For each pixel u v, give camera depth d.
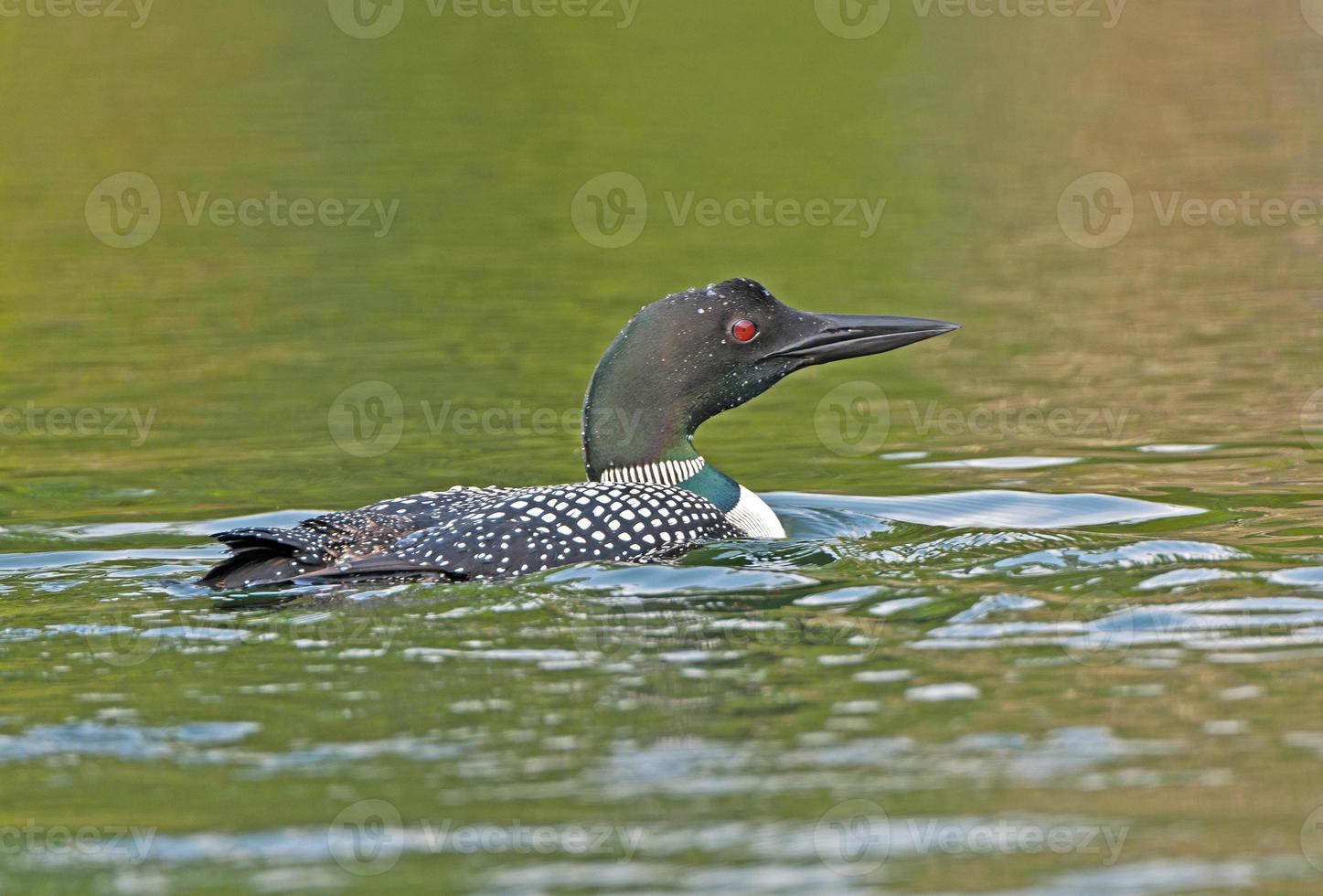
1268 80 28.83
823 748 6.56
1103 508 11.09
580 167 23.83
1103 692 7.08
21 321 17.53
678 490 9.90
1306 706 6.89
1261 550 9.41
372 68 29.16
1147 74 29.58
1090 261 19.62
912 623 8.05
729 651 7.68
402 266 19.58
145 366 15.93
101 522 11.22
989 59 30.45
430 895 5.54
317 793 6.29
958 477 12.27
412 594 8.58
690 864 5.70
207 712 7.06
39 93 26.95
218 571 9.06
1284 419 13.51
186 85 27.58
